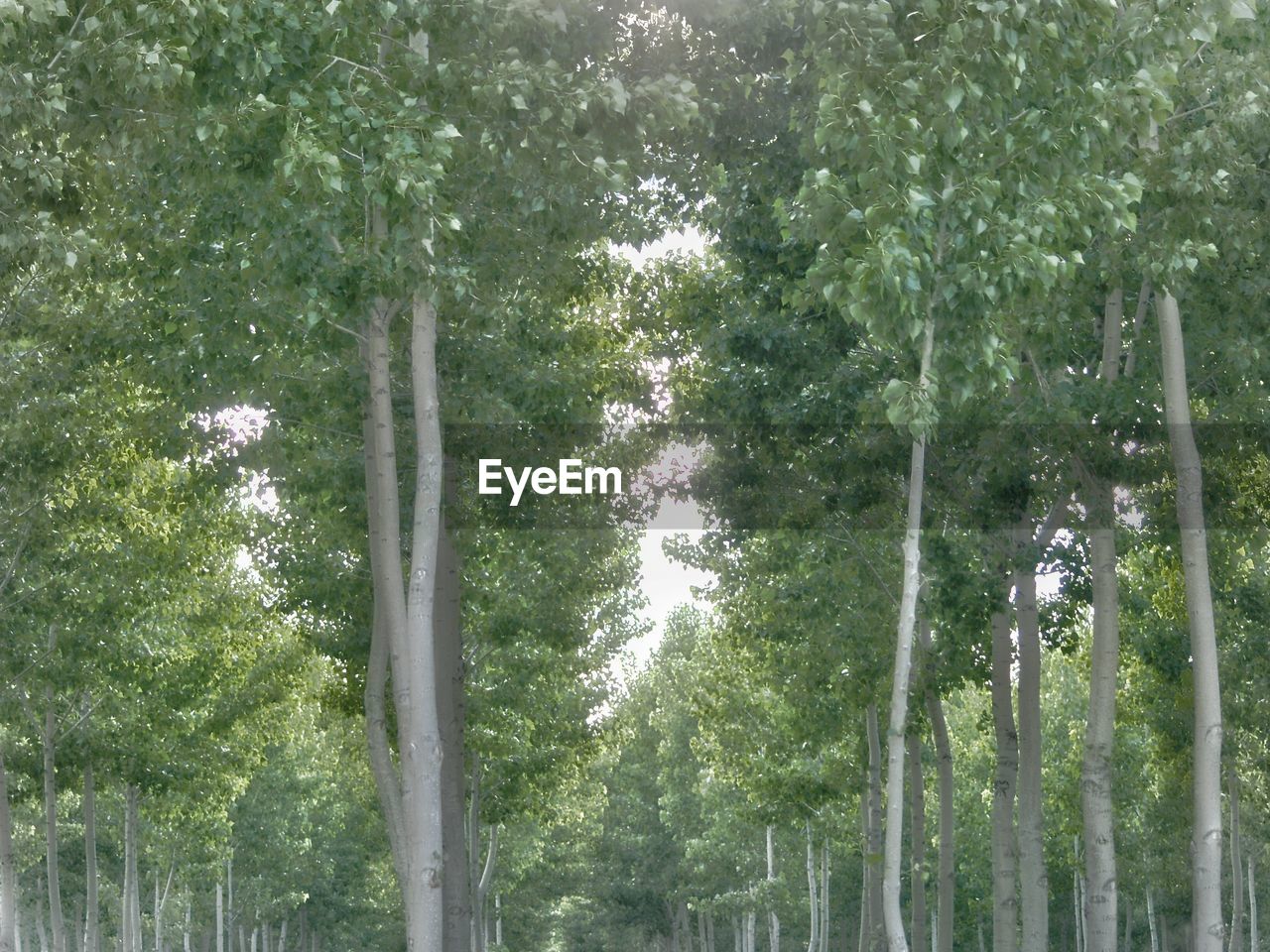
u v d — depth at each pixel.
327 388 20.00
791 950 86.12
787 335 20.56
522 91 13.73
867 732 33.53
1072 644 24.44
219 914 58.72
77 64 12.84
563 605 30.52
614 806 81.56
